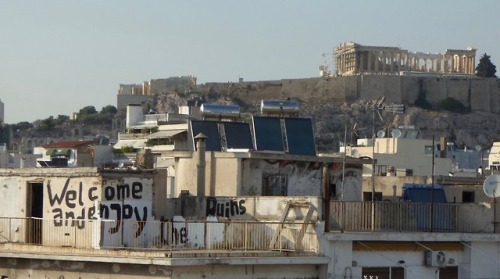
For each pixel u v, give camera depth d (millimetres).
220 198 78000
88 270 70188
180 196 81875
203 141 84625
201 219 74875
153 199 75375
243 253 69312
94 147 173000
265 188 85125
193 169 86938
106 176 73000
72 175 74438
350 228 77438
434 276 77250
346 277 73062
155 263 66250
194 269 67188
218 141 91812
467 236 78125
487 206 81875
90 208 73250
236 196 79250
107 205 73000
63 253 70875
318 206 72625
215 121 93062
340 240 72688
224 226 72375
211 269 67750
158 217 75688
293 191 86500
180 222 72312
